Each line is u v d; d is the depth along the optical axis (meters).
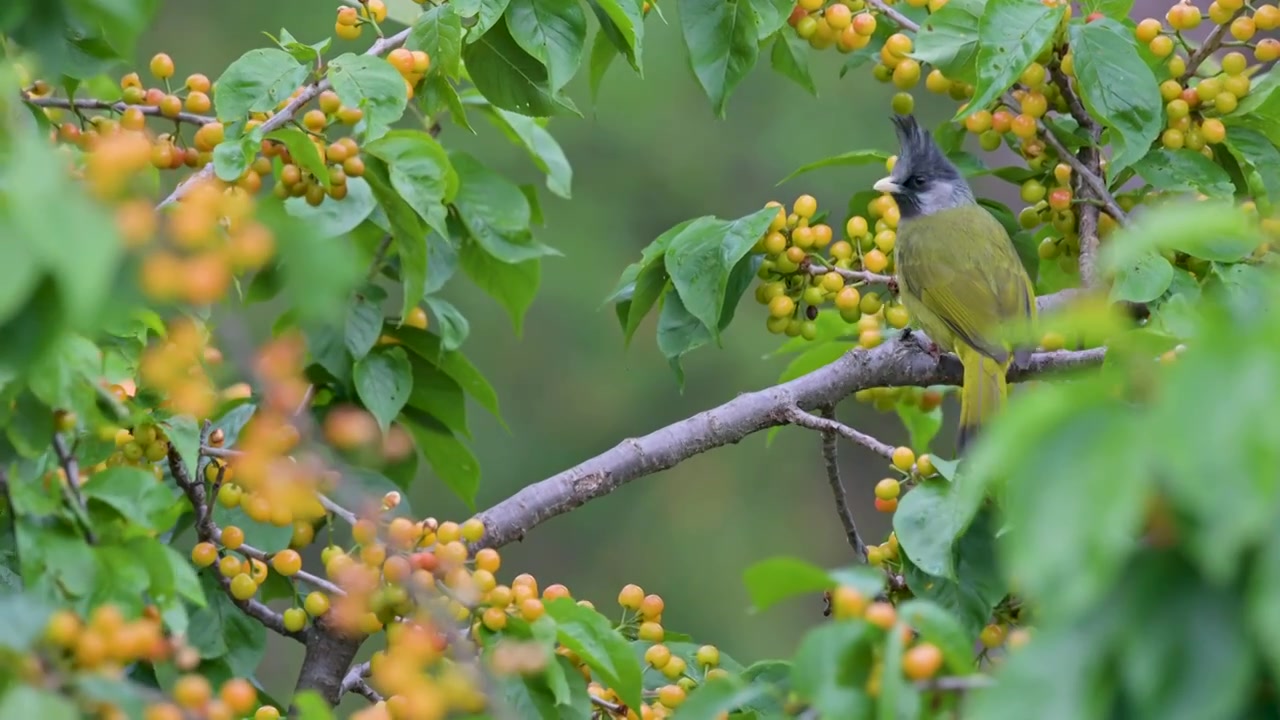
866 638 4.67
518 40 8.34
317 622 8.18
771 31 9.13
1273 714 3.73
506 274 10.20
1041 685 3.76
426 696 5.46
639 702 6.48
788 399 9.02
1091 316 3.96
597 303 27.02
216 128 7.94
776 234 9.21
